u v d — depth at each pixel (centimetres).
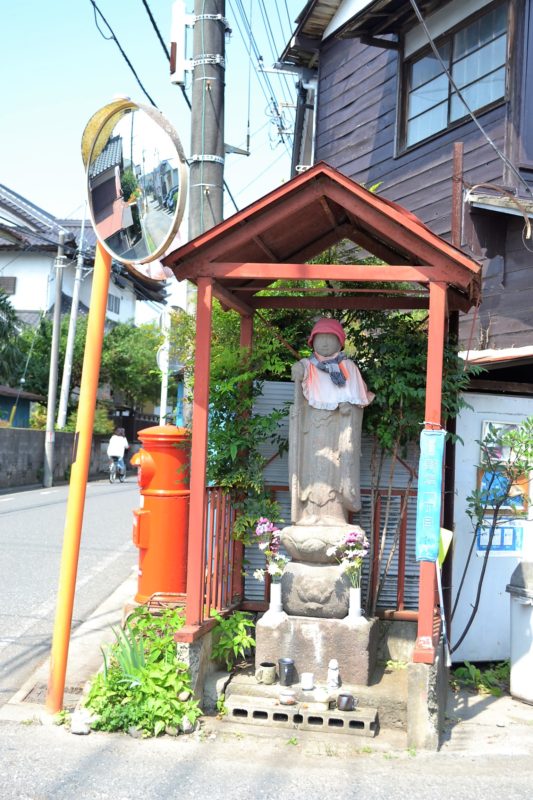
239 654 598
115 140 482
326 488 581
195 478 527
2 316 2716
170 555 630
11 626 732
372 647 555
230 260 562
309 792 412
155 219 467
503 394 702
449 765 457
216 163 780
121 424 3969
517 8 1012
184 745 473
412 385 614
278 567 558
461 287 523
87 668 613
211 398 625
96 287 512
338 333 591
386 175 1283
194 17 788
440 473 507
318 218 579
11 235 3481
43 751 455
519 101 1010
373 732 493
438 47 1175
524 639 584
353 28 1234
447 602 636
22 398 3089
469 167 1073
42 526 1395
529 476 681
